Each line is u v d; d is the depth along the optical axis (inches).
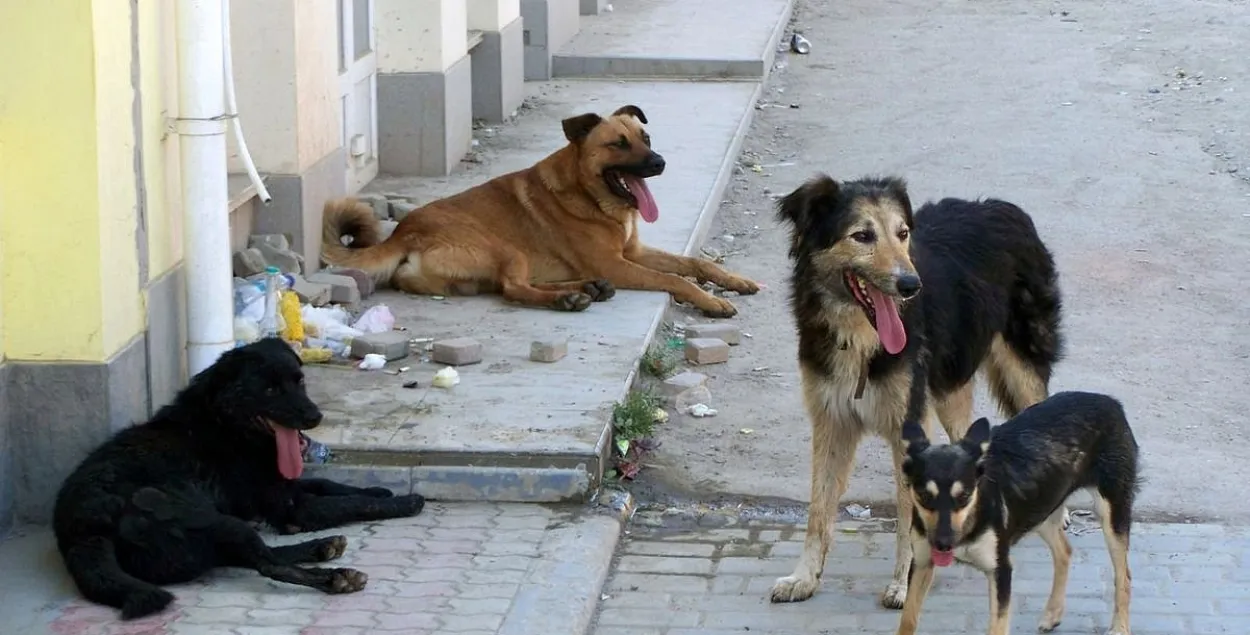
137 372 282.4
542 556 263.1
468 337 355.3
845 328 249.9
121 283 274.8
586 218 394.6
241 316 326.3
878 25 824.9
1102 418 245.1
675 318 393.7
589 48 674.2
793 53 753.6
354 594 247.6
